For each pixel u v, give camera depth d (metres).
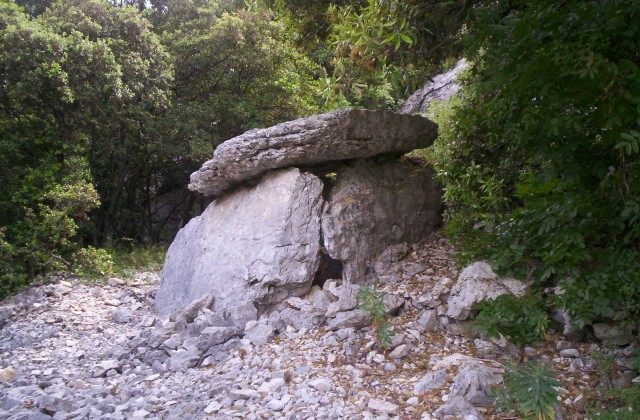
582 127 4.02
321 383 4.11
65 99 10.75
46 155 11.45
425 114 9.21
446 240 6.55
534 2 3.79
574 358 4.26
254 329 5.53
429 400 3.85
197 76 15.06
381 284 5.94
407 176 6.88
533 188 5.07
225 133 15.20
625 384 3.79
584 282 4.26
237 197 7.05
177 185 18.38
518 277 4.83
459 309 4.84
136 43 12.95
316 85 14.48
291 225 6.05
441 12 5.59
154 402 4.29
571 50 3.56
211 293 6.43
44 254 9.70
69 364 5.59
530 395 3.26
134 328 6.75
